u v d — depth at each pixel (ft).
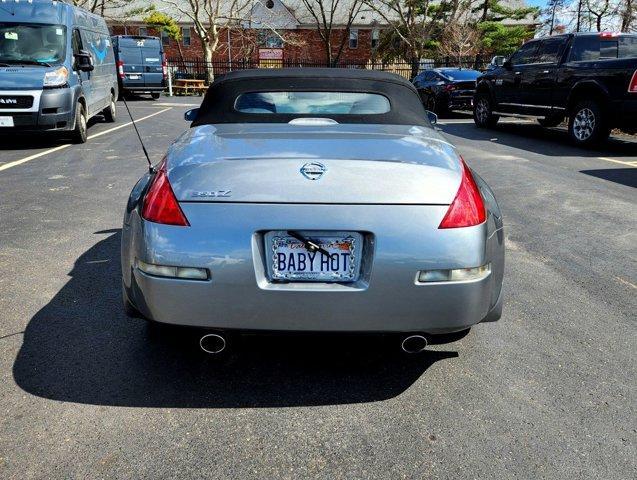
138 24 148.15
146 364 8.89
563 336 10.01
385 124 10.00
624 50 34.86
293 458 6.81
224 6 152.35
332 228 7.06
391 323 7.29
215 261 7.07
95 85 38.11
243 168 7.33
